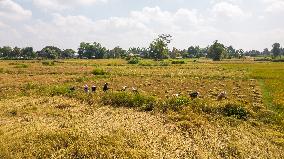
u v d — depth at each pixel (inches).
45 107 1177.4
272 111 1127.0
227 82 2186.3
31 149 700.0
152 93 1572.3
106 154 677.9
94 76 2395.4
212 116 1070.4
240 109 1096.8
